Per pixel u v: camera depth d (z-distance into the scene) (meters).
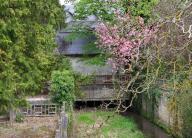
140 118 29.30
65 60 31.23
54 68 29.67
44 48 22.42
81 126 23.91
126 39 23.17
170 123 23.14
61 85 26.17
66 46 38.31
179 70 13.07
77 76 31.98
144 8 25.17
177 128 21.59
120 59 24.05
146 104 28.72
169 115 23.23
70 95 26.44
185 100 18.98
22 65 17.80
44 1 20.03
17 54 17.42
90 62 32.06
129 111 32.12
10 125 22.55
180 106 19.86
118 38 24.69
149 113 28.12
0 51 16.11
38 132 20.78
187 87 14.43
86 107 32.38
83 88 32.25
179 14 9.99
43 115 25.61
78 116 27.70
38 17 19.08
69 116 20.31
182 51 11.25
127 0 26.77
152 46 12.21
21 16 17.47
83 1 31.53
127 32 23.66
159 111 25.94
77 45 38.44
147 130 25.08
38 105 25.83
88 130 22.20
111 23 28.14
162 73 13.34
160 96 24.75
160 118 25.75
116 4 27.88
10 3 16.64
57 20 23.66
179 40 11.71
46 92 29.31
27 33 18.42
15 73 16.69
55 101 26.20
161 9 16.77
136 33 18.86
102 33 27.02
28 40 18.48
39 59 18.98
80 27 33.06
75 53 37.94
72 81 26.80
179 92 18.02
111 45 25.92
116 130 24.02
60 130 15.01
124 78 25.00
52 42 24.78
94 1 30.69
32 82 18.11
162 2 17.59
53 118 24.66
